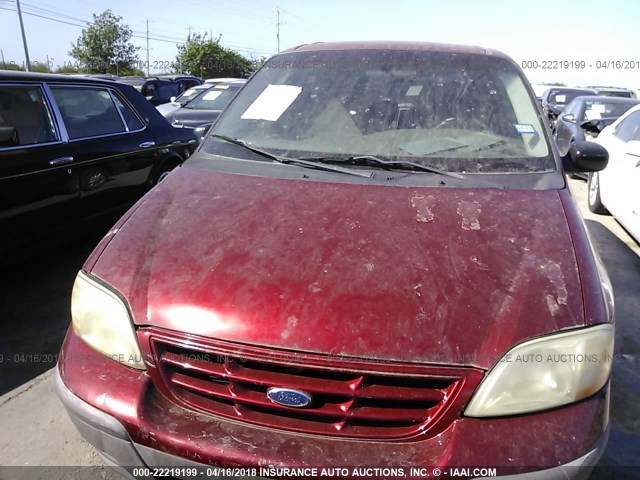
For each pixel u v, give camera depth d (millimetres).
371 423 1451
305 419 1480
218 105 9547
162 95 13938
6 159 3432
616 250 4812
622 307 3635
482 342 1450
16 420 2447
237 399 1501
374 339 1449
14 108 3631
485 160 2234
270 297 1554
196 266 1689
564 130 6965
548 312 1508
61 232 3916
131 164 4531
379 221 1835
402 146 2326
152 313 1597
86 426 1605
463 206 1927
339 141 2389
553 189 2084
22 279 3930
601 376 1499
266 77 2844
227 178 2221
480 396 1417
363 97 2559
